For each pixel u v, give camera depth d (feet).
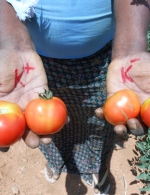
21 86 0.99
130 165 1.91
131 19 0.99
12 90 0.98
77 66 1.24
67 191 1.86
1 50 0.97
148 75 0.95
